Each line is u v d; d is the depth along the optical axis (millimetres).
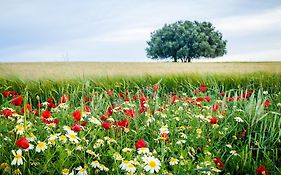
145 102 4465
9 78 7309
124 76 8422
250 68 12258
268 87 7293
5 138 2449
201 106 4605
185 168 2473
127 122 3100
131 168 2076
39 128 2836
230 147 3131
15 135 2613
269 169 2908
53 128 3094
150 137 3314
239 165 2943
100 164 2293
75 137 2336
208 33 48719
